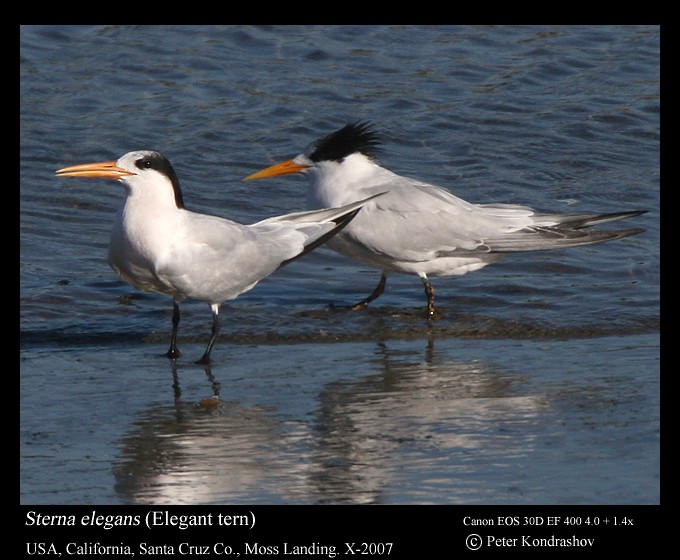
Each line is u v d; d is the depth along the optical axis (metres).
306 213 12.96
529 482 9.38
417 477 9.50
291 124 19.25
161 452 9.98
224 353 12.69
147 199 11.90
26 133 18.39
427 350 12.84
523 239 13.97
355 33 22.36
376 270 15.62
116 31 21.80
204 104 19.77
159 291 12.47
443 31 22.62
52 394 11.32
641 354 12.62
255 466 9.72
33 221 16.19
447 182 17.98
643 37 22.67
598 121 19.91
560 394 11.38
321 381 11.78
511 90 20.78
